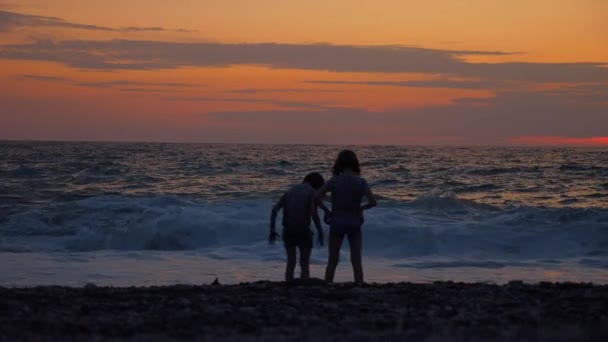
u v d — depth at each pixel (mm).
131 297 8602
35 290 9156
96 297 8594
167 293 8922
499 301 8453
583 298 8695
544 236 17094
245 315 7523
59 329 6852
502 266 14414
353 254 10227
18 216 20797
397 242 17062
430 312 7777
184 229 17938
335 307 8008
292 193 10461
